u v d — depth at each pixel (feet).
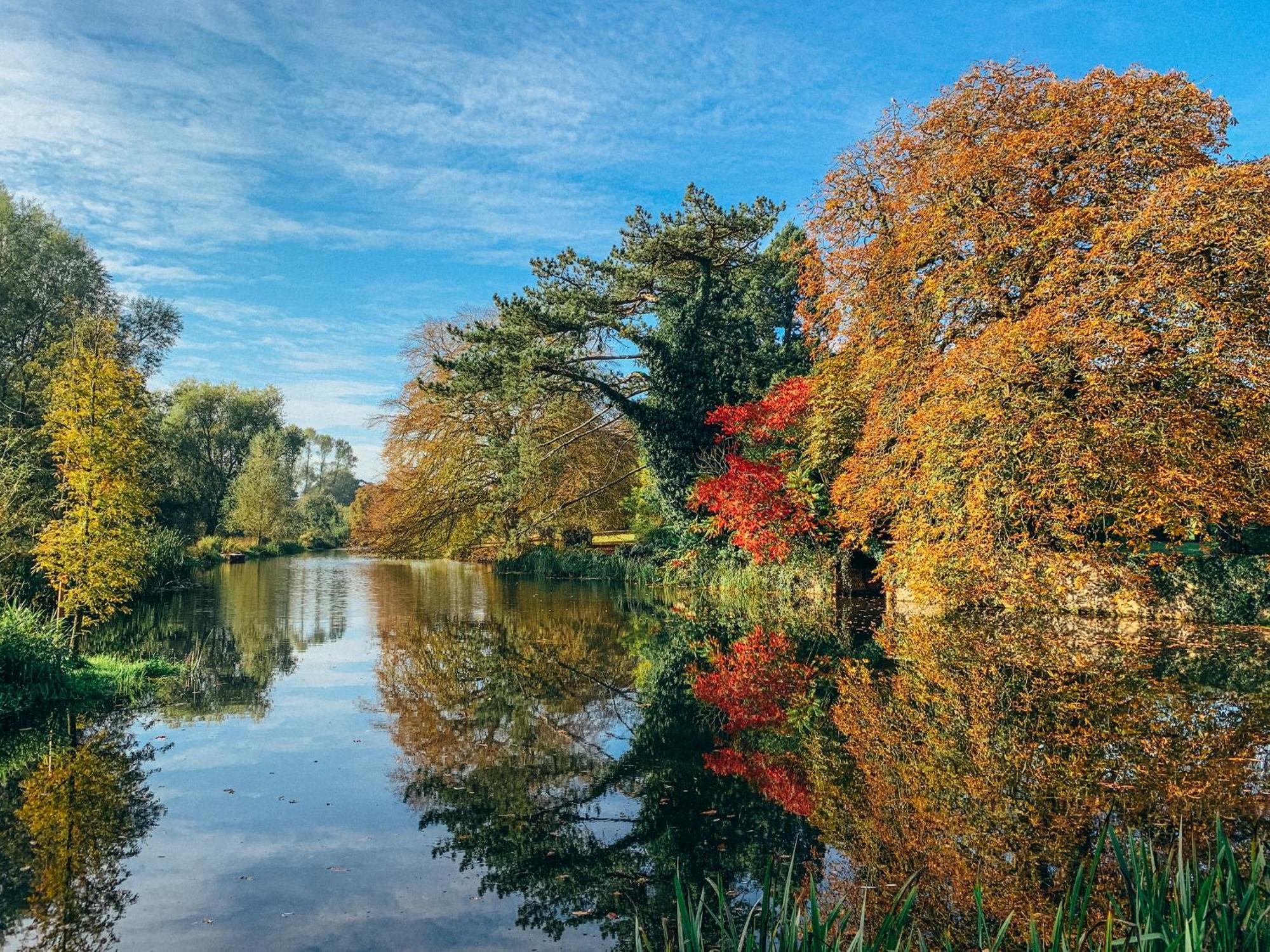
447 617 55.77
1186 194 32.40
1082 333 32.76
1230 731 23.12
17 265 75.51
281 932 12.55
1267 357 31.42
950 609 48.70
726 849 15.99
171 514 92.17
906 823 17.03
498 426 89.86
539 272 70.13
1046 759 20.95
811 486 56.29
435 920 13.02
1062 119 41.52
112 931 12.53
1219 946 8.39
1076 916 11.57
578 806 18.62
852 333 51.21
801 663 36.58
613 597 69.36
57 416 35.42
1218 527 41.42
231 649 41.93
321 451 260.62
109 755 22.61
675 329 71.97
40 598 46.16
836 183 54.39
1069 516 36.01
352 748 23.47
